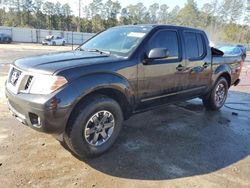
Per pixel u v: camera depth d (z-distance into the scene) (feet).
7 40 132.87
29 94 10.24
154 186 9.99
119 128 12.48
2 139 13.06
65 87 10.05
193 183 10.30
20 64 11.39
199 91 17.47
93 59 11.69
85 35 177.78
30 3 274.77
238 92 28.19
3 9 270.67
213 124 17.04
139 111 13.67
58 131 10.30
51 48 101.45
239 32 255.29
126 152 12.46
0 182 9.71
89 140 11.41
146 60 12.87
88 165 11.19
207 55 17.40
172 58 14.47
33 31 160.86
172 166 11.46
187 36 15.75
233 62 20.65
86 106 10.84
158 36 13.80
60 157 11.69
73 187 9.68
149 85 13.30
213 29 254.06
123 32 14.58
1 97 20.42
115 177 10.44
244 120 18.25
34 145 12.61
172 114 18.70
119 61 11.92
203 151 13.07
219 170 11.35
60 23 270.67
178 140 14.19
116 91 11.93
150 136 14.51
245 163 12.09
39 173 10.41
